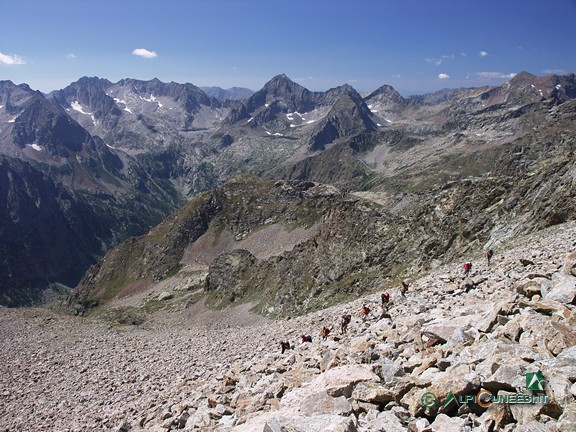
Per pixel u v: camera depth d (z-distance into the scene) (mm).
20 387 53281
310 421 11805
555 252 29078
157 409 28047
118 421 30156
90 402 43250
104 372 54594
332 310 53750
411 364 14570
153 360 55656
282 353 30047
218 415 18531
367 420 11383
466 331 15078
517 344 12031
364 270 99562
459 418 9898
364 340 22234
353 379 13812
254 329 65000
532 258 30609
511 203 70062
